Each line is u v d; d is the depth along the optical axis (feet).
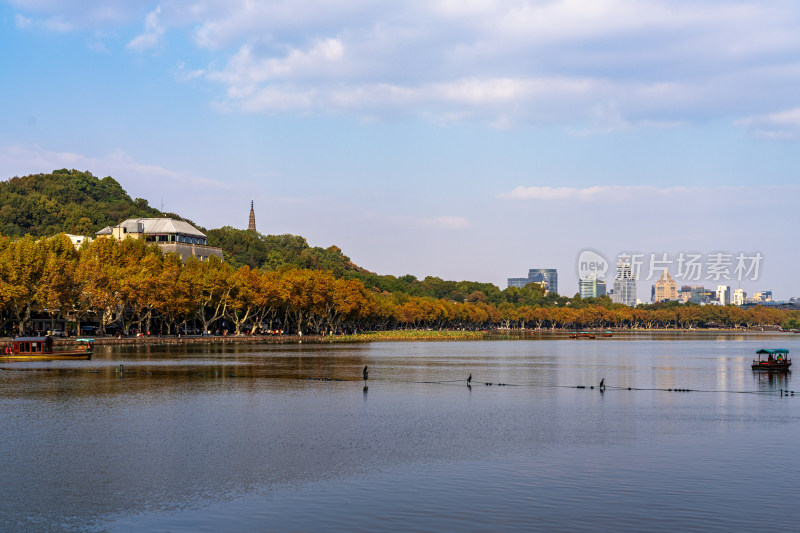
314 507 144.46
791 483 162.30
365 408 272.72
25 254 589.73
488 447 199.41
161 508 144.15
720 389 357.41
